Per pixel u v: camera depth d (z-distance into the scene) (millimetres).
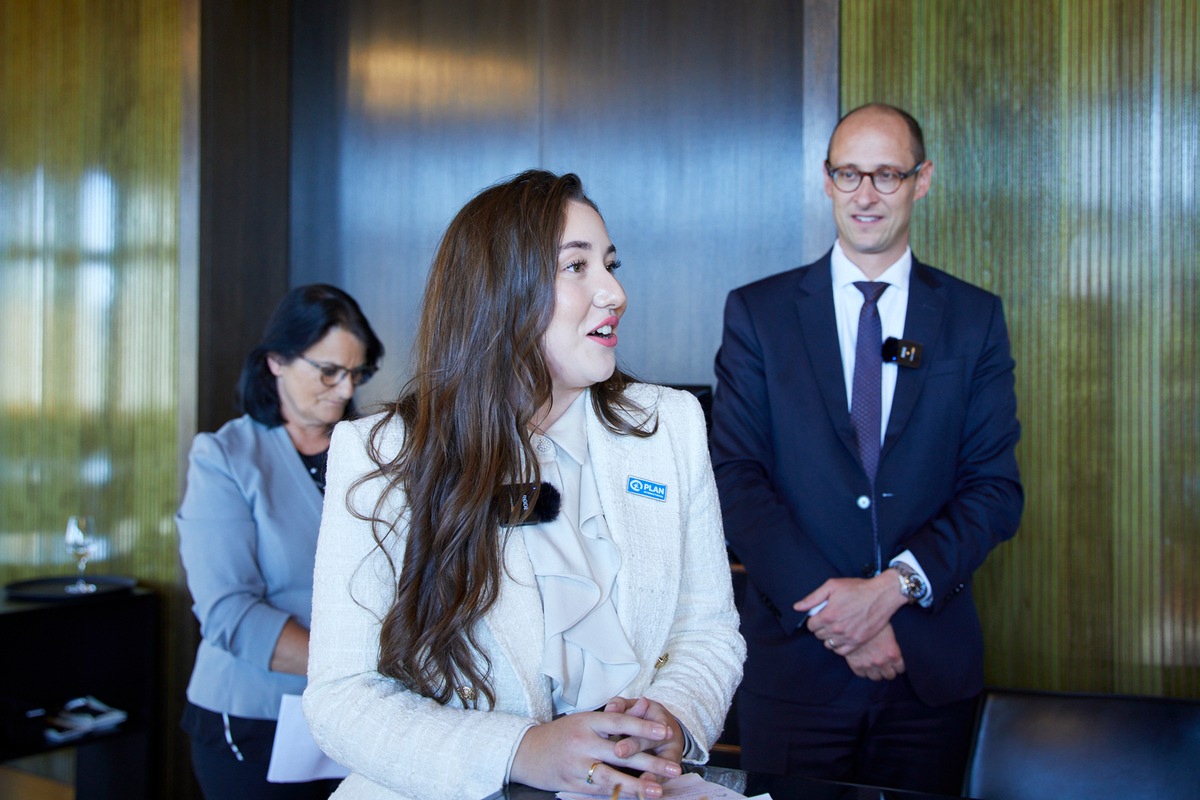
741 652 1657
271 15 4570
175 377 4359
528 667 1462
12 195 4953
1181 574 2980
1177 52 2984
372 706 1410
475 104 4312
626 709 1374
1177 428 2988
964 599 2393
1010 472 2416
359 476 1511
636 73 4016
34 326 4863
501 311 1469
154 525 4445
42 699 4035
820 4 3332
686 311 3924
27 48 4891
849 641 2246
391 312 4469
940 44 3238
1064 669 3111
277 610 2473
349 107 4566
